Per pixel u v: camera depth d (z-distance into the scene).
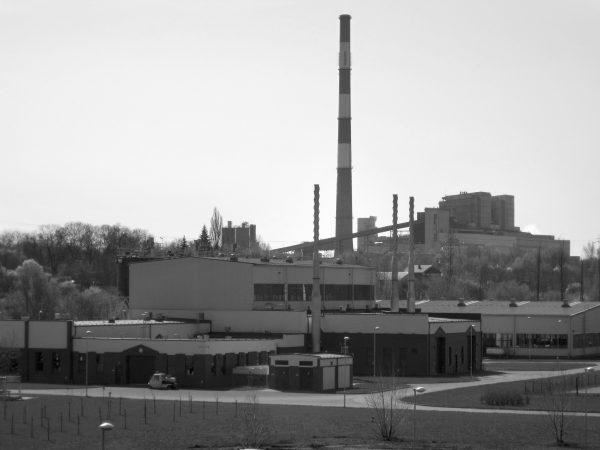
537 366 182.88
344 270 196.25
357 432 98.12
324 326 168.62
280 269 181.50
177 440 93.12
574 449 90.00
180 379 144.25
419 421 105.31
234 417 106.69
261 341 154.50
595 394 130.12
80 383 151.50
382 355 164.75
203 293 179.38
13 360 160.75
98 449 88.69
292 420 105.69
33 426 101.06
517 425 102.75
